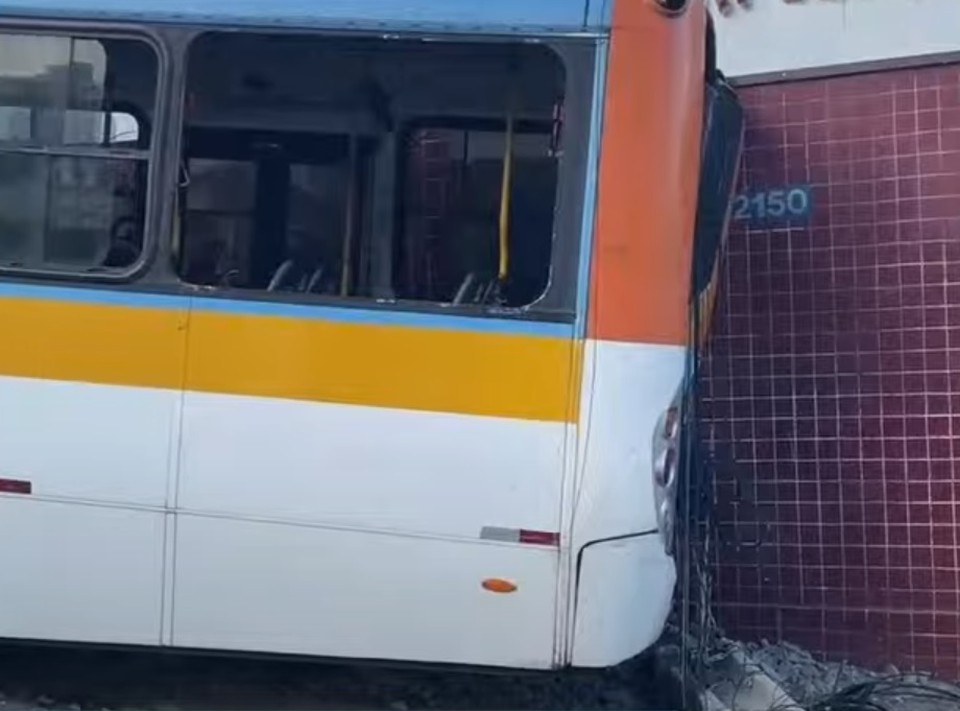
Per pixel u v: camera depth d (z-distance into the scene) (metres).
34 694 5.68
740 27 7.02
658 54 4.79
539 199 4.80
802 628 6.98
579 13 4.79
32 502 4.95
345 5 4.84
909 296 6.84
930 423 6.80
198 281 4.90
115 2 4.92
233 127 4.90
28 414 4.93
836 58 6.91
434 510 4.80
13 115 4.96
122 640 5.01
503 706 5.78
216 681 5.87
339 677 5.89
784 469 7.02
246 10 4.86
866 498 6.89
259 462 4.86
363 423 4.82
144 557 4.94
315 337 4.84
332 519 4.84
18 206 4.96
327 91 4.88
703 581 5.63
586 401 4.74
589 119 4.77
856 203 6.91
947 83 6.76
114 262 4.93
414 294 4.84
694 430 5.32
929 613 6.80
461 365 4.79
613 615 4.79
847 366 6.93
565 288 4.77
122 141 4.92
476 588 4.82
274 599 4.91
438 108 4.84
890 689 6.54
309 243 4.88
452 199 4.84
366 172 4.87
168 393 4.88
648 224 4.77
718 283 6.44
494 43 4.80
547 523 4.76
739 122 5.71
